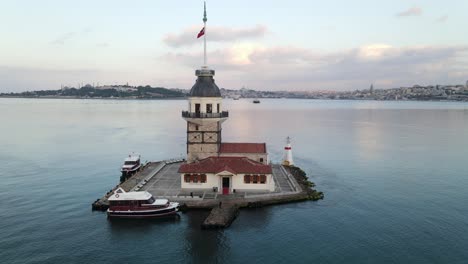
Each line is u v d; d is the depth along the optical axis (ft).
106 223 186.70
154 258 153.58
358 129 648.38
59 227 182.19
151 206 192.75
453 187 260.01
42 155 368.07
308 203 218.79
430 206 218.18
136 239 169.48
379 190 250.78
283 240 169.48
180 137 523.70
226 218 185.16
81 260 151.23
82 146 431.02
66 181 269.44
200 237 171.53
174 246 163.32
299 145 451.94
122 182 262.88
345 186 260.01
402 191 249.14
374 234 177.17
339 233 177.68
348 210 208.74
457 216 201.98
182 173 225.97
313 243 167.02
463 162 347.36
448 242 169.78
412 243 168.45
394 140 501.56
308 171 307.99
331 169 315.99
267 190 227.61
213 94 253.65
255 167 228.43
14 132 553.64
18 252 156.97
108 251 158.71
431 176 291.99
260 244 165.37
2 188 248.32
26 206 211.82
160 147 433.48
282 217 195.72
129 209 192.13
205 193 223.10
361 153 395.34
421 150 415.85
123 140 487.61
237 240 168.86
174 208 194.80
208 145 255.29
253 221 189.78
